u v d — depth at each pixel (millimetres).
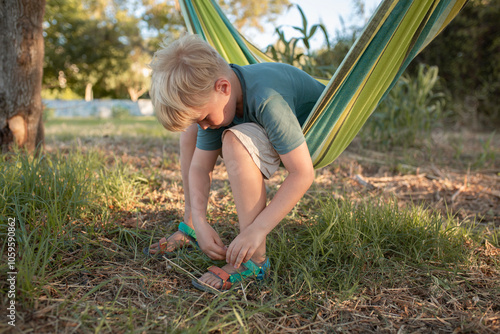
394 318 1149
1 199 1428
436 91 7418
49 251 1339
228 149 1183
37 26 2338
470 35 7125
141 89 23781
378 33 1224
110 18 22000
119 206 1847
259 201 1196
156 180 2400
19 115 2326
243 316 1068
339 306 1194
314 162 1471
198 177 1379
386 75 1383
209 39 1821
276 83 1215
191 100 1092
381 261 1428
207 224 1321
